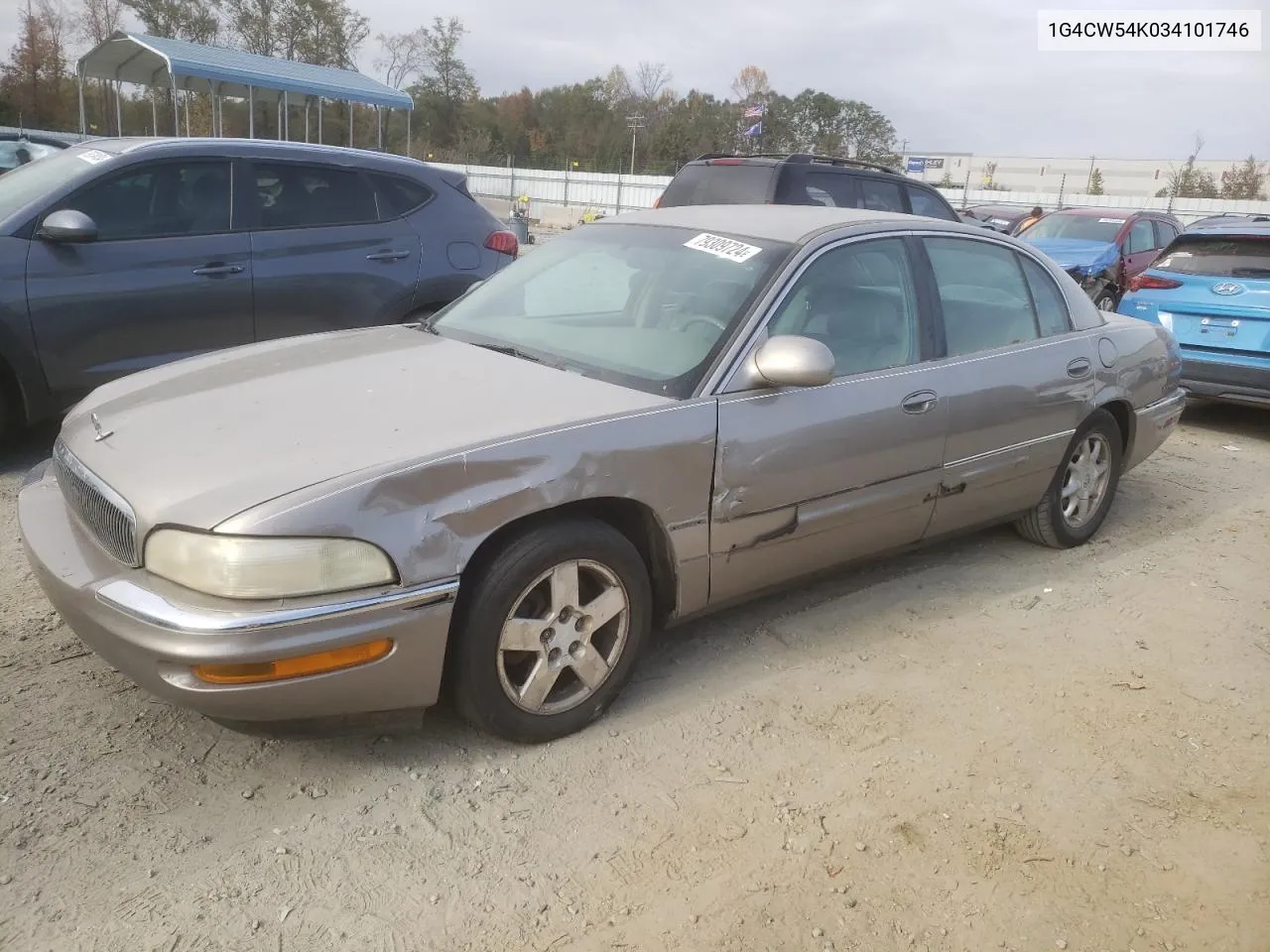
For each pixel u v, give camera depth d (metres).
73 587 2.65
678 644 3.79
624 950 2.31
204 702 2.48
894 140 69.56
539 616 2.97
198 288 5.62
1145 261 14.02
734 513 3.32
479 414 2.97
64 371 5.27
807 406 3.47
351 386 3.21
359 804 2.76
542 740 3.05
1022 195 39.88
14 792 2.70
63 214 5.09
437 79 64.12
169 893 2.39
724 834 2.72
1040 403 4.40
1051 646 3.99
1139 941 2.44
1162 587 4.66
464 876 2.52
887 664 3.73
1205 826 2.89
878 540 3.94
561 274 4.12
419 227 6.53
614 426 3.00
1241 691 3.71
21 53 43.22
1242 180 51.09
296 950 2.26
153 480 2.65
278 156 6.01
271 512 2.46
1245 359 7.59
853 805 2.88
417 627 2.64
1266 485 6.54
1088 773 3.13
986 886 2.59
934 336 4.02
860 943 2.38
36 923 2.27
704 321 3.49
